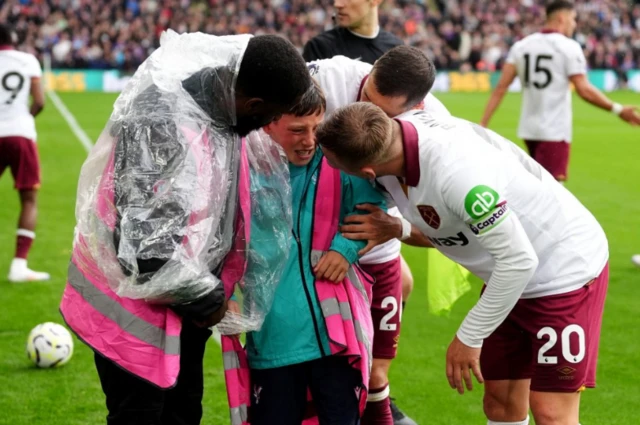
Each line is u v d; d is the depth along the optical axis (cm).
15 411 468
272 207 337
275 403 346
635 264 785
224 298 315
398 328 434
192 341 340
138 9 3353
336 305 342
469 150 317
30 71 741
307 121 332
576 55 805
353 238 346
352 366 342
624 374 533
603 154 1569
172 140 298
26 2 3250
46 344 530
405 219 351
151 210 297
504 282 319
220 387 510
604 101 800
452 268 455
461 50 3384
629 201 1121
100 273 310
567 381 356
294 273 343
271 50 301
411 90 369
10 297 681
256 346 346
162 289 299
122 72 3097
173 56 313
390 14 3462
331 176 348
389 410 437
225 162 312
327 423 345
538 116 829
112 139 308
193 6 3431
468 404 494
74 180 1228
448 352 338
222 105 306
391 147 316
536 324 357
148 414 316
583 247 357
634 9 3609
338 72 415
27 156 730
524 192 345
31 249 838
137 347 306
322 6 3488
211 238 310
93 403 482
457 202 312
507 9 3628
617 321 634
